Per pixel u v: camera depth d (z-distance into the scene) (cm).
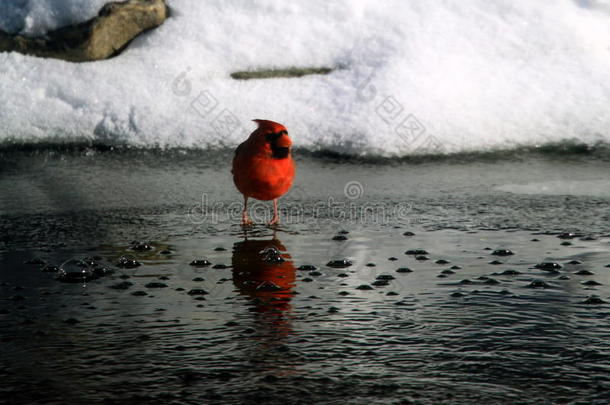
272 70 1544
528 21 1608
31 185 1173
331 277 721
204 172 1265
